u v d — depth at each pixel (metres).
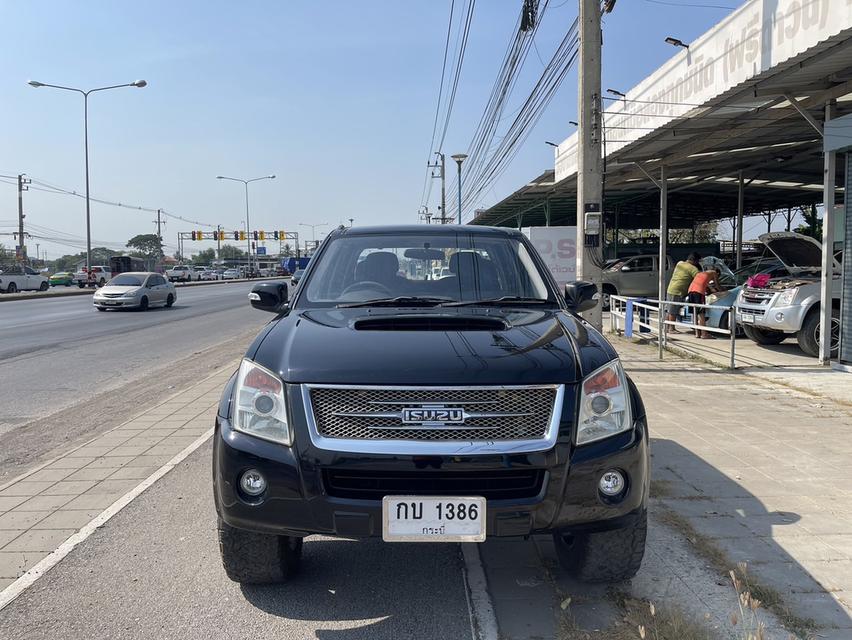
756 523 4.08
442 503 2.75
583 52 9.81
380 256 4.39
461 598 3.30
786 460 5.33
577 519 2.83
